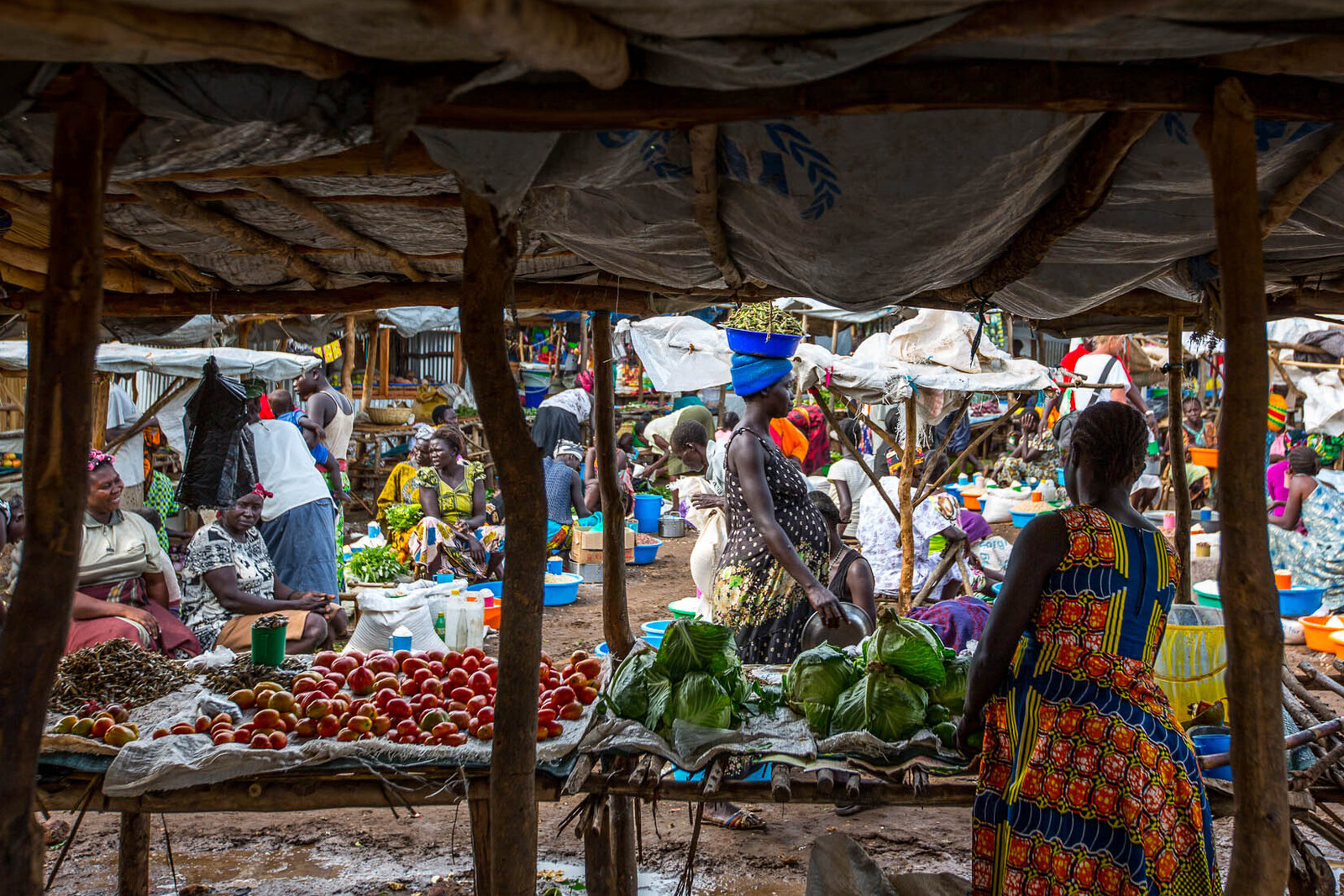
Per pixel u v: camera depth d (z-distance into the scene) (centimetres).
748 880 390
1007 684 256
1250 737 192
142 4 136
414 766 291
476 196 224
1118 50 171
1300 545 738
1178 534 418
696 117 182
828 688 314
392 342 1723
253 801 287
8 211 271
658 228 260
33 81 165
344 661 364
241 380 683
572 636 727
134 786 283
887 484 693
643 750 289
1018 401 603
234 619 551
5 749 168
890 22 152
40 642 170
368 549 758
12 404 690
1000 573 629
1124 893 230
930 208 221
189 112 175
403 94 166
